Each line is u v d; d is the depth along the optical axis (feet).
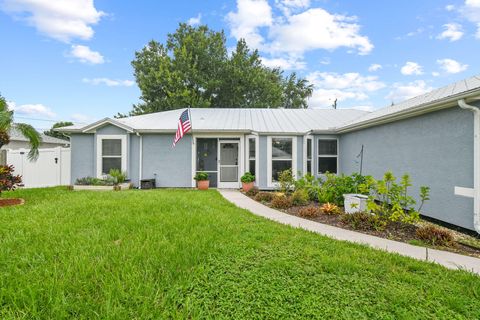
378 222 16.94
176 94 68.59
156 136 37.40
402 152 24.18
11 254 10.59
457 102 17.08
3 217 16.62
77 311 7.01
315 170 37.45
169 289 8.09
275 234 14.38
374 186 19.12
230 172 38.37
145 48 76.18
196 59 73.61
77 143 36.22
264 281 8.77
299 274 9.36
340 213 20.56
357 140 32.78
